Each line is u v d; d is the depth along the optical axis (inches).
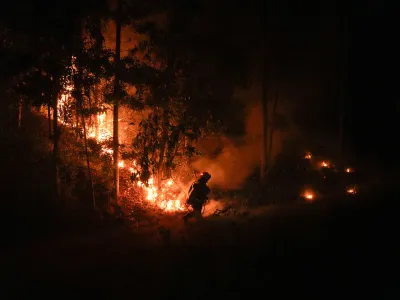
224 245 301.3
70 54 321.1
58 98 343.9
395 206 403.5
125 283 241.1
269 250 293.7
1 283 233.3
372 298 233.1
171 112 363.6
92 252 279.9
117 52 338.6
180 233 326.3
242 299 229.6
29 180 363.6
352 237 324.2
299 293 237.5
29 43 314.7
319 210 390.6
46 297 222.5
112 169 367.6
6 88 361.7
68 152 356.8
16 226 304.8
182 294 232.1
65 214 333.7
